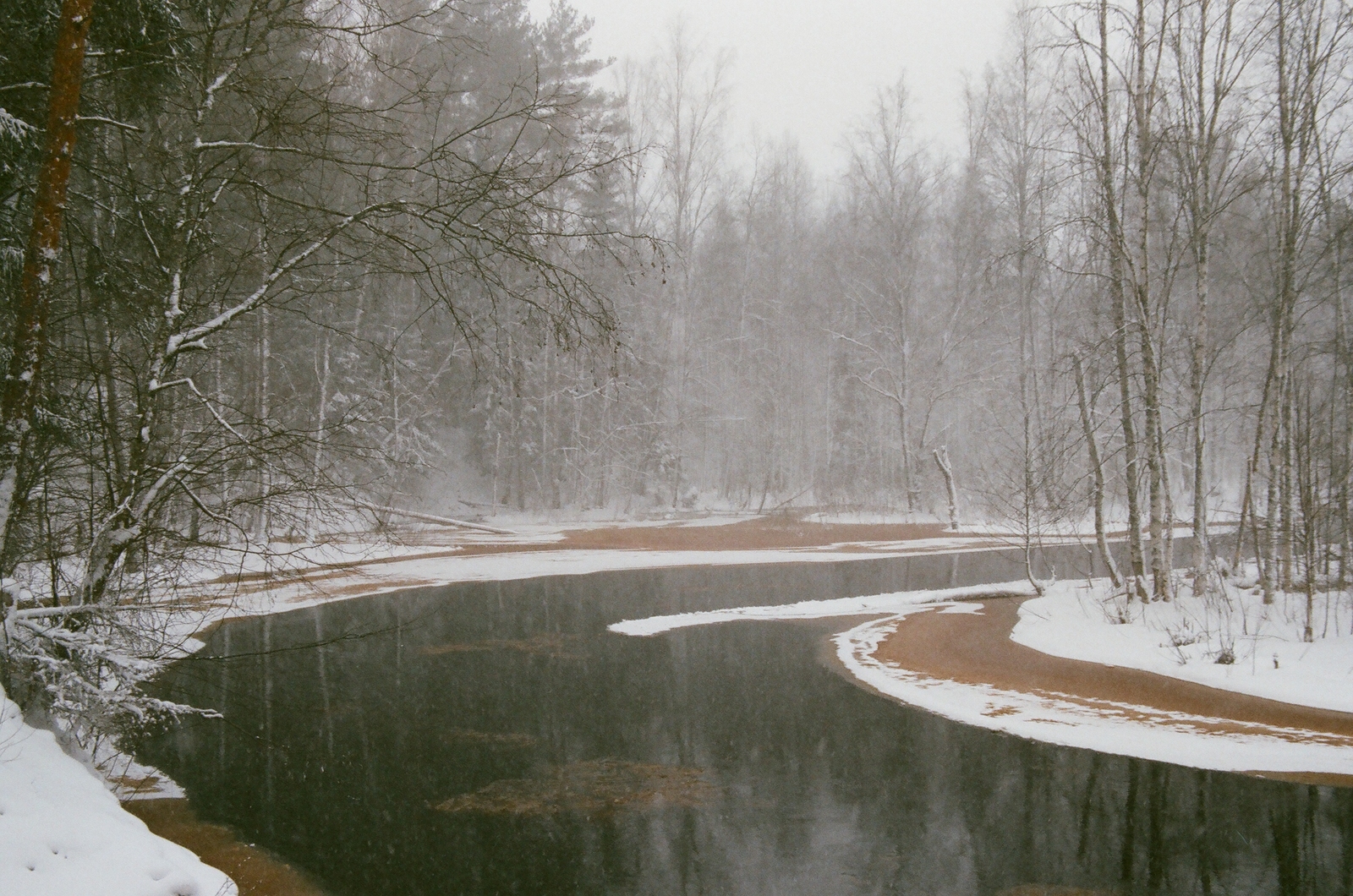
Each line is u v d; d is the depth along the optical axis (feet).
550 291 24.29
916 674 45.93
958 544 114.11
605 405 129.18
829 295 154.40
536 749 33.63
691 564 95.14
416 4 27.50
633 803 28.35
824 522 131.23
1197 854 24.30
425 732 35.68
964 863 23.90
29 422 19.34
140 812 26.89
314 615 62.34
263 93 23.75
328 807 27.63
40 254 19.33
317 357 90.68
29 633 20.44
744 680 44.88
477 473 143.23
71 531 23.02
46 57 22.43
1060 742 34.17
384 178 23.35
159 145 25.22
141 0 21.90
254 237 26.07
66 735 21.75
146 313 24.52
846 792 29.32
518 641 54.54
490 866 23.45
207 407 23.30
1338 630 43.65
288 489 23.54
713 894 21.95
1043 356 123.34
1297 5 47.67
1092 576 77.15
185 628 53.16
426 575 82.79
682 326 142.51
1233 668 41.63
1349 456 49.90
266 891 21.80
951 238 138.31
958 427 159.53
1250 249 73.92
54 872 13.47
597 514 134.21
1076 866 23.65
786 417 153.99
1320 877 22.77
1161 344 56.85
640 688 43.09
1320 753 31.63
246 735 35.04
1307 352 55.26
